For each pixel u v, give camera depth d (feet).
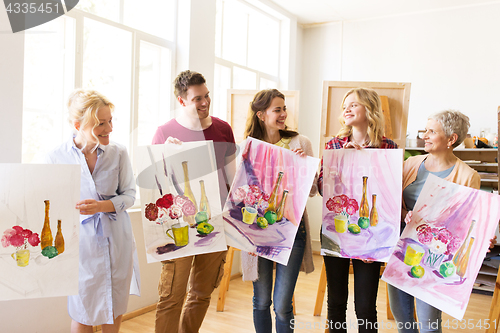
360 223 5.54
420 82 14.14
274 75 15.15
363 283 5.49
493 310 6.55
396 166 5.41
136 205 8.98
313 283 11.39
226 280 9.11
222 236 5.48
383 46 14.82
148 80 9.59
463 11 13.38
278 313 5.86
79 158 5.08
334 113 8.21
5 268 4.54
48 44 7.57
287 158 5.78
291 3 13.89
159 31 9.98
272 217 5.71
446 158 5.39
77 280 4.71
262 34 14.67
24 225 4.59
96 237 5.10
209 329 7.99
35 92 7.41
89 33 8.23
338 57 15.69
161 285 5.58
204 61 10.61
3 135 6.28
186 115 5.67
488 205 4.97
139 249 8.75
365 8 14.15
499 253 10.54
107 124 5.03
